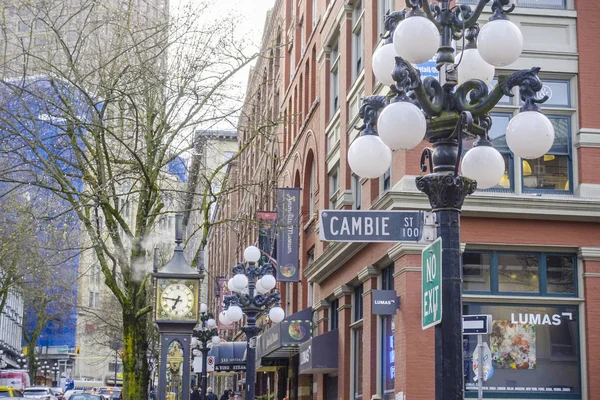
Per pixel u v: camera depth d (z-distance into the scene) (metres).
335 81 31.52
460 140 8.31
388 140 8.10
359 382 25.08
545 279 20.22
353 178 27.19
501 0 8.40
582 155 20.48
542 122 8.20
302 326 29.84
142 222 19.69
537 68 8.37
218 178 22.53
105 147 18.62
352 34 28.34
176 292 18.34
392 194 19.39
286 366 38.25
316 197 32.50
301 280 35.25
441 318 7.87
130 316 19.73
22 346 103.88
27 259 27.58
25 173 21.81
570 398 19.81
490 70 9.20
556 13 20.95
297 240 32.41
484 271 20.12
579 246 20.19
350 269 25.75
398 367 19.52
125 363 19.59
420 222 8.75
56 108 19.69
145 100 19.53
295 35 39.75
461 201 8.48
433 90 8.52
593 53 20.89
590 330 19.84
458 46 11.15
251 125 25.03
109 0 23.88
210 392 42.84
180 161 22.27
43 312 63.34
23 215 23.48
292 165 38.34
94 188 19.20
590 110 20.66
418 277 19.42
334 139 30.06
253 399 20.66
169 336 18.22
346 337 26.00
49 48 20.11
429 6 8.74
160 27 20.58
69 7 24.78
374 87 24.09
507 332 19.95
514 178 20.45
